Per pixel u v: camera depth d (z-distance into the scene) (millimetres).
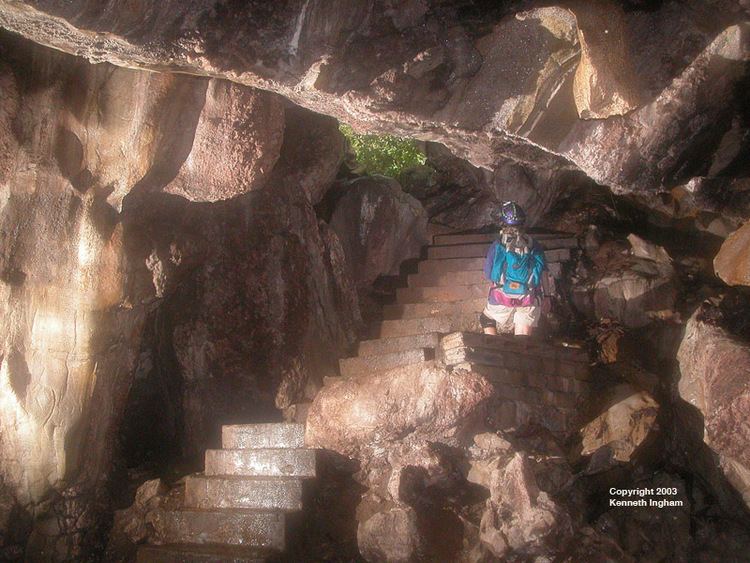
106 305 6109
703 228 9430
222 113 5648
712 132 5281
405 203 9977
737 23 4512
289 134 8680
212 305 7582
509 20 4500
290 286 7852
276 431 6680
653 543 6562
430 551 5457
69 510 6469
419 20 4395
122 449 7734
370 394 6176
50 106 5711
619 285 8453
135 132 5641
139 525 6379
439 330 7957
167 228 6625
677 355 7129
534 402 6703
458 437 6105
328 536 5957
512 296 7023
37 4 3574
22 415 6125
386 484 5953
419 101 4824
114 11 3738
